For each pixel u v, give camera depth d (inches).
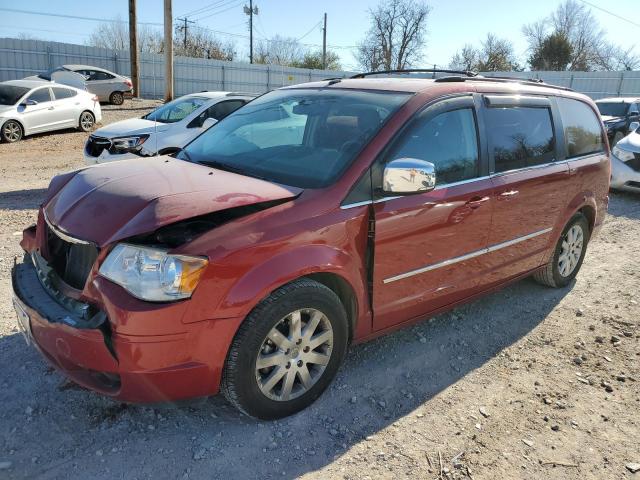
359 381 136.6
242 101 379.6
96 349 100.1
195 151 154.3
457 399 131.8
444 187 139.4
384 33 2089.1
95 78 942.4
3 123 558.6
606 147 209.0
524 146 165.6
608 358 153.7
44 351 112.3
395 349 153.6
